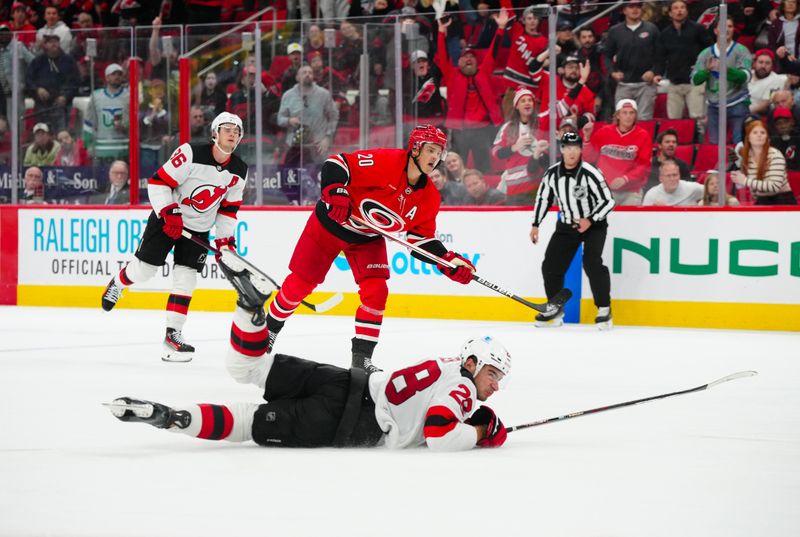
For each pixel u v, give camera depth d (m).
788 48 18.39
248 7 26.72
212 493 6.41
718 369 13.04
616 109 19.23
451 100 19.97
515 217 19.69
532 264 19.56
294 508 6.06
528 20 19.44
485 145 19.95
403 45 20.06
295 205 21.08
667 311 18.86
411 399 7.65
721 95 18.67
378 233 11.13
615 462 7.48
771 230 18.14
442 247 11.20
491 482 6.77
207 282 21.69
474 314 19.98
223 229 14.09
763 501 6.35
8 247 23.22
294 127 20.83
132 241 22.09
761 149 18.67
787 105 18.45
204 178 13.68
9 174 23.00
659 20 18.88
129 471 7.02
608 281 18.16
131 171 22.05
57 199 22.73
